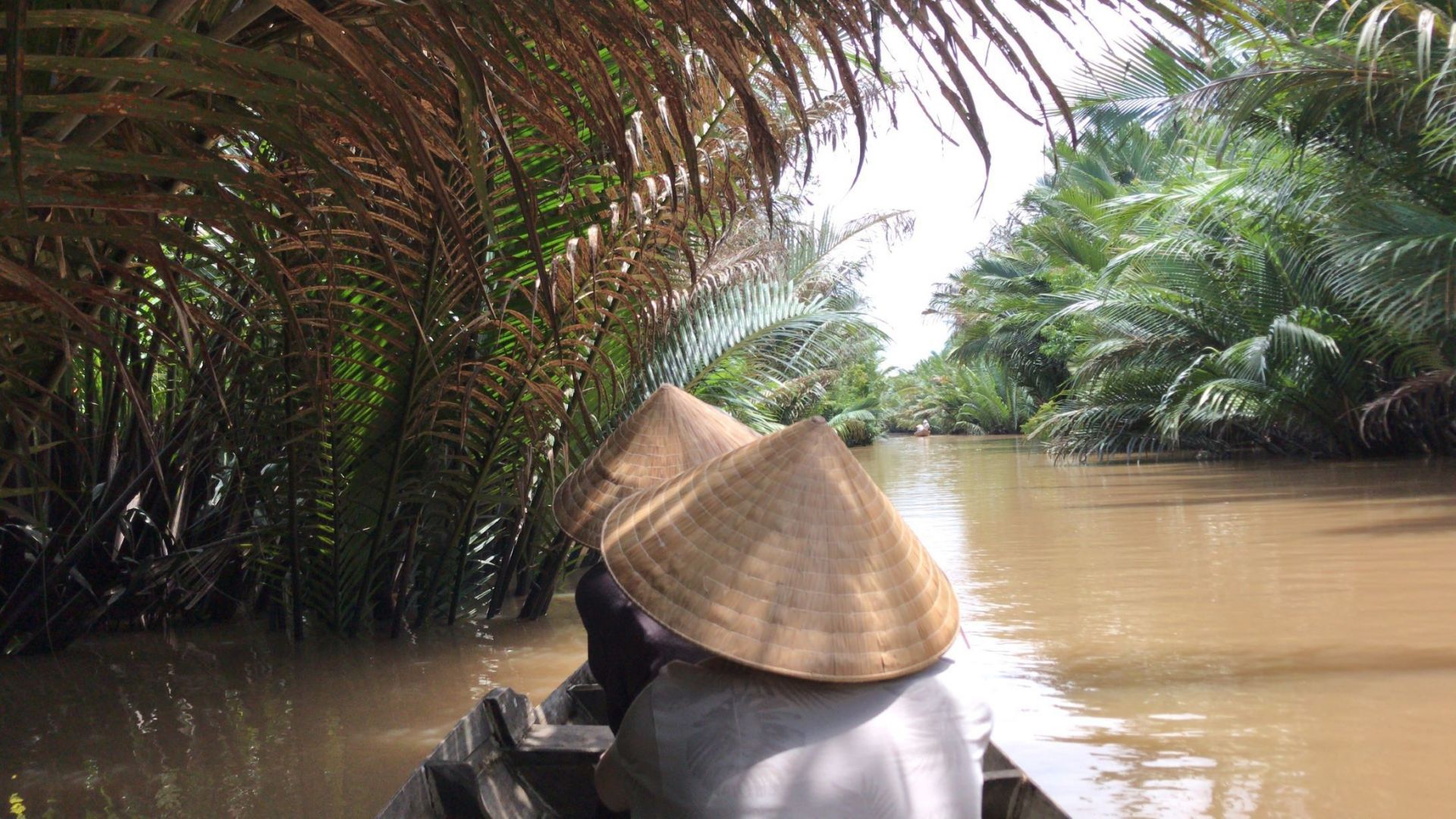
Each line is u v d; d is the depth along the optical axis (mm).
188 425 6461
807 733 2031
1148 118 13570
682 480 2391
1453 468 14656
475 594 7902
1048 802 2734
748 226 9953
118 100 1847
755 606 2113
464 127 2004
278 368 5852
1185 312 18656
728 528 2209
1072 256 26031
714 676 2125
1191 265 17922
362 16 2355
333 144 2891
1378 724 4379
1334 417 17000
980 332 33344
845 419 39406
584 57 2289
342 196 2160
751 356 10383
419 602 7246
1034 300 26047
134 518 7215
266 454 6316
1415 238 13219
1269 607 6699
